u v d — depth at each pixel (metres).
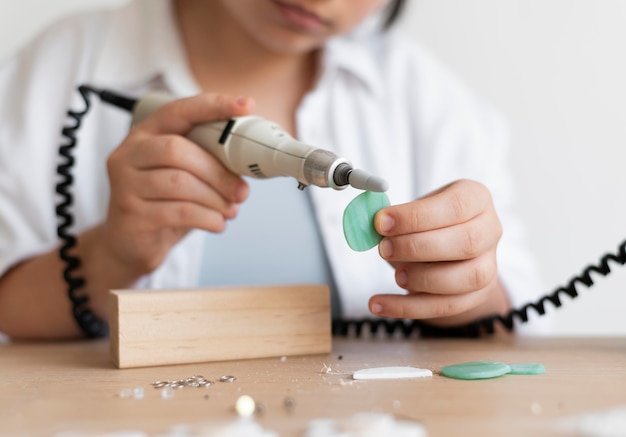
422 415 0.40
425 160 1.10
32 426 0.39
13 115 1.01
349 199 1.02
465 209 0.61
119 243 0.77
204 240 1.00
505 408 0.41
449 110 1.13
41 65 1.03
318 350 0.64
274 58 1.06
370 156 1.06
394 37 1.22
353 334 0.84
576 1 1.37
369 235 0.58
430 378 0.51
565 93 1.38
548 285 1.38
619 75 1.37
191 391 0.48
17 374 0.56
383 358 0.61
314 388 0.48
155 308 0.59
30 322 0.85
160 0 1.04
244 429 0.36
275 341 0.63
